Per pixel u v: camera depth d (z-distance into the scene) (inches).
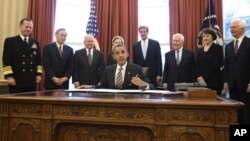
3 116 87.7
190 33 206.4
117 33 217.9
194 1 207.0
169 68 167.5
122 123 78.7
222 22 203.3
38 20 214.5
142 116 77.8
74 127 84.7
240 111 134.3
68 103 81.8
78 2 238.4
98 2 220.1
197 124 73.8
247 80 134.3
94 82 161.0
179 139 75.2
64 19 235.6
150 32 232.8
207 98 86.8
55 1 222.1
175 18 210.1
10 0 214.7
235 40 140.6
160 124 75.7
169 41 216.2
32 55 146.5
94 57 163.6
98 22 219.5
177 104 74.0
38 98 84.4
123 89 118.2
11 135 87.5
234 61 137.7
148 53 180.7
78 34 236.8
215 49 149.3
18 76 141.6
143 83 108.7
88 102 80.0
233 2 211.5
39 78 149.3
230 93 139.2
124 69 124.5
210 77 147.7
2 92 149.8
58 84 156.1
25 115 86.3
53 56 160.6
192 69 163.0
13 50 142.9
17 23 215.3
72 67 164.1
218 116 72.3
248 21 206.5
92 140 83.4
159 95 93.7
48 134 84.1
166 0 231.3
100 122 80.4
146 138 79.6
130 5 218.2
